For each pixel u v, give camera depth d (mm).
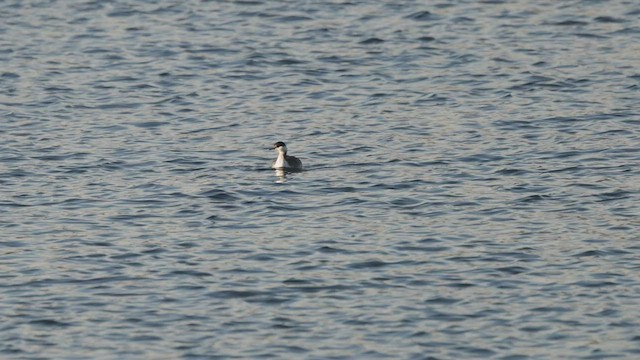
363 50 60469
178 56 59906
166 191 43062
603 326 32375
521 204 41531
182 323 32719
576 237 38500
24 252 37469
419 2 67562
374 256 37062
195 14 66375
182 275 35719
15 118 51406
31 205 41688
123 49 60906
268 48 60875
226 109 52812
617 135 48562
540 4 66875
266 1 68125
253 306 33719
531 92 54188
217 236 38812
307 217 40500
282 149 45250
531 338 31797
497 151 47062
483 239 38438
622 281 35094
